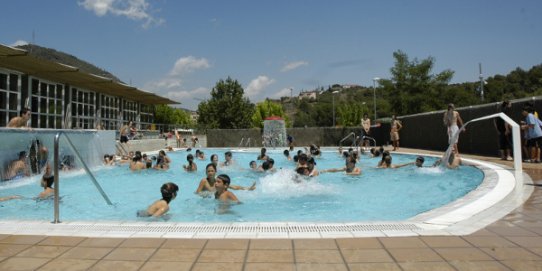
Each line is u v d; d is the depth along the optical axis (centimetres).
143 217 521
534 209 431
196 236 330
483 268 252
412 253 283
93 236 333
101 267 262
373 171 1015
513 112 1099
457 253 282
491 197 509
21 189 777
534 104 1020
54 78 1606
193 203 615
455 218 392
